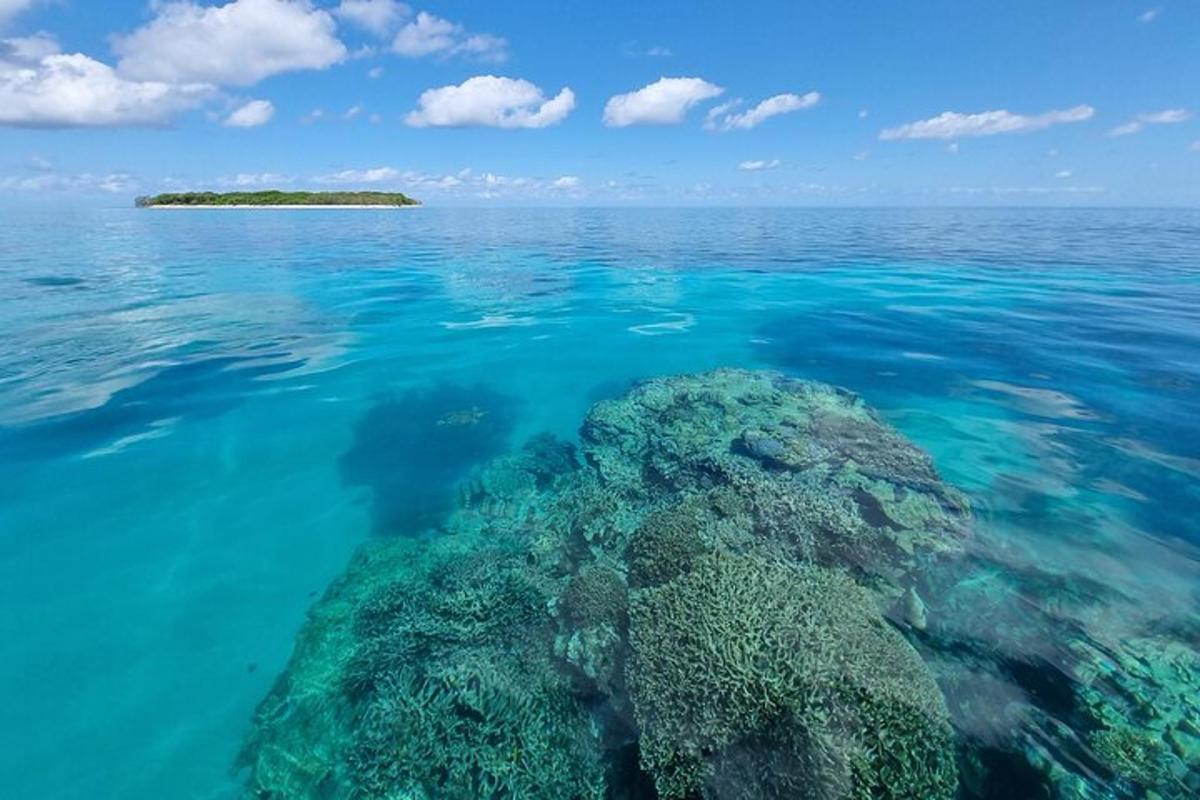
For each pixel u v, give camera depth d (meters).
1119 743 3.66
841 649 3.79
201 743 4.29
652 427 8.63
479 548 6.32
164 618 5.40
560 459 8.29
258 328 13.60
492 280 20.28
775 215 66.62
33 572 5.85
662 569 5.09
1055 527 5.94
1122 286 17.39
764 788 3.26
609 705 4.16
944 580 5.14
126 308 15.10
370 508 7.19
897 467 6.98
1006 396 9.37
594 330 14.20
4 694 4.60
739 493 6.35
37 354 11.29
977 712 3.89
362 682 4.64
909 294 17.03
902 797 3.23
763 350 12.54
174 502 7.05
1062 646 4.43
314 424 9.07
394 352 12.35
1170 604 4.86
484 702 4.27
